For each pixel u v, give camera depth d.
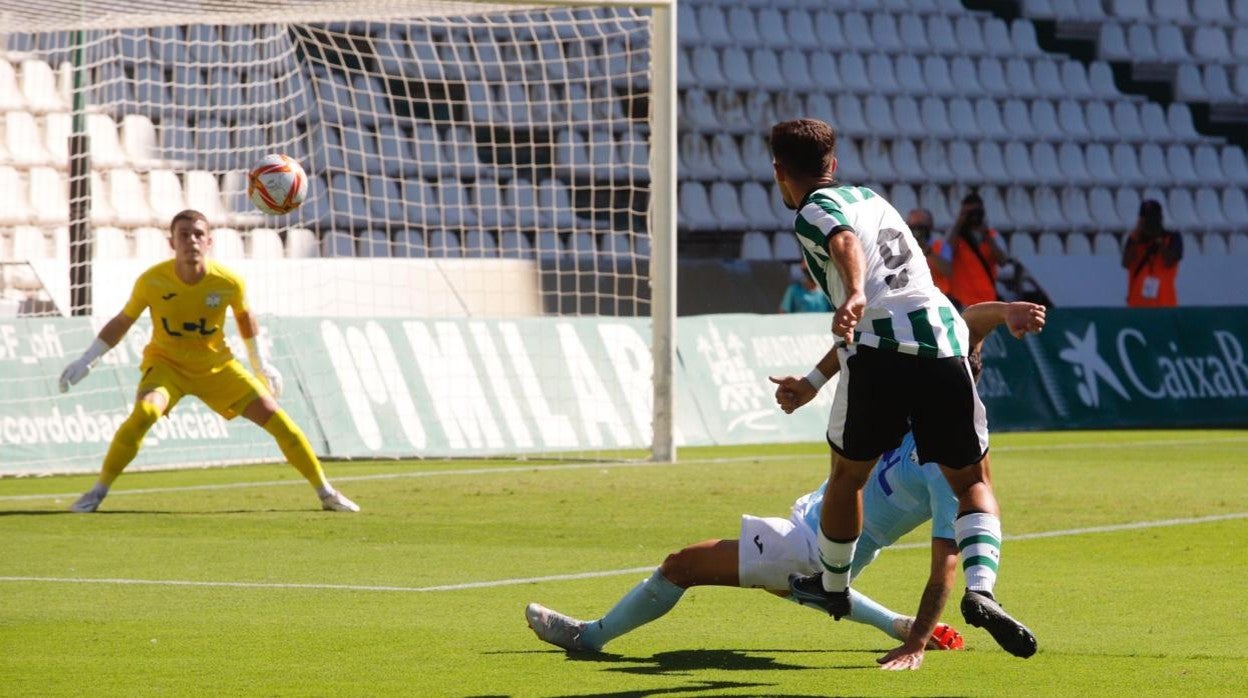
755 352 66.06
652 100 54.59
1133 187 97.56
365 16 56.81
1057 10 102.44
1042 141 96.38
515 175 71.31
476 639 23.14
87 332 53.59
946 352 19.27
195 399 54.50
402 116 75.75
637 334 63.50
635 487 45.84
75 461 52.00
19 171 70.06
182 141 73.94
